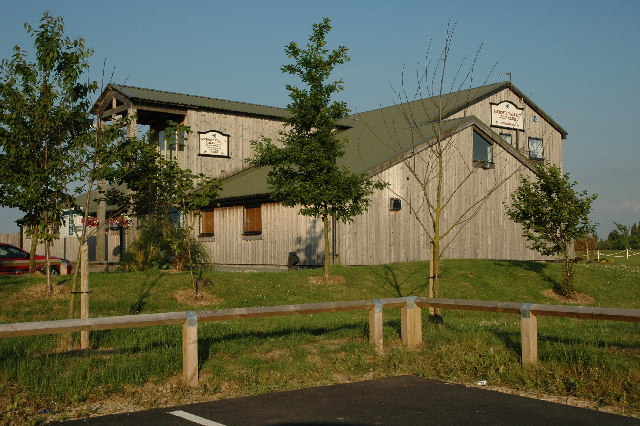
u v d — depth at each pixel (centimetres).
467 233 2773
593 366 843
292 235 2541
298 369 911
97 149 1288
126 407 736
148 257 2019
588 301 1945
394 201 2492
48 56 1312
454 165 2725
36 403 731
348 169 1953
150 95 2886
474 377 886
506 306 920
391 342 1089
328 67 1812
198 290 1645
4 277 1788
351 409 717
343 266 2183
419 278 2073
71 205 1412
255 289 1750
